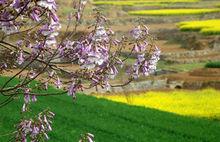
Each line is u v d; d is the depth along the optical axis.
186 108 31.08
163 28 73.56
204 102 32.62
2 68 7.66
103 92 36.25
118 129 22.34
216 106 31.45
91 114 24.59
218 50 57.06
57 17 6.00
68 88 7.06
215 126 25.16
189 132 23.19
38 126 7.57
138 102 33.09
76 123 22.55
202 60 52.44
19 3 5.73
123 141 20.75
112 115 24.94
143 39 7.43
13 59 7.55
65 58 7.12
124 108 26.75
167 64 51.16
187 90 38.66
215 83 39.31
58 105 25.16
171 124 24.34
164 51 57.78
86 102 26.73
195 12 89.19
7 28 6.25
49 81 7.41
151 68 7.59
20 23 6.51
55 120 22.55
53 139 19.56
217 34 64.25
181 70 46.25
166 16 88.56
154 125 23.84
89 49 6.27
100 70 7.10
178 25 76.56
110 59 7.16
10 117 20.94
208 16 88.38
